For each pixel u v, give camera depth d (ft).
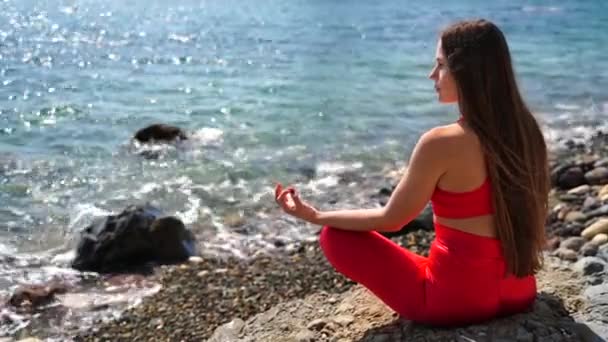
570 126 46.78
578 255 22.94
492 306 12.78
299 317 16.30
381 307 15.28
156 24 102.78
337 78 62.85
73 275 24.99
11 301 22.84
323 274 24.12
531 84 59.52
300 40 86.69
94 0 136.15
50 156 39.60
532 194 12.04
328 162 38.70
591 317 13.88
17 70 65.72
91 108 51.70
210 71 66.69
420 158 11.92
